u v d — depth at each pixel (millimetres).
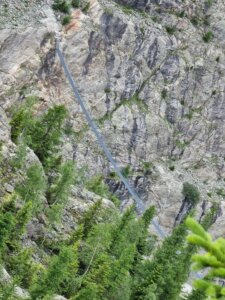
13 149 139375
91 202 154500
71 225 135375
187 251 130750
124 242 129750
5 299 82812
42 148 159250
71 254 89750
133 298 116188
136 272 129500
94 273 109375
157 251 138750
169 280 124000
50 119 161500
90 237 123375
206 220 150125
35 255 114250
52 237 125312
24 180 130000
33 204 122750
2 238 91188
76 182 184000
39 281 89188
